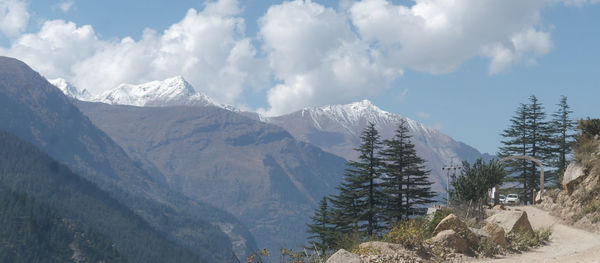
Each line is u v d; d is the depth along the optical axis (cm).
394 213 5497
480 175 3816
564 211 3462
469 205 3131
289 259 1647
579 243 2252
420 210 5544
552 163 7038
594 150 3641
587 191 3391
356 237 1956
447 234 1847
